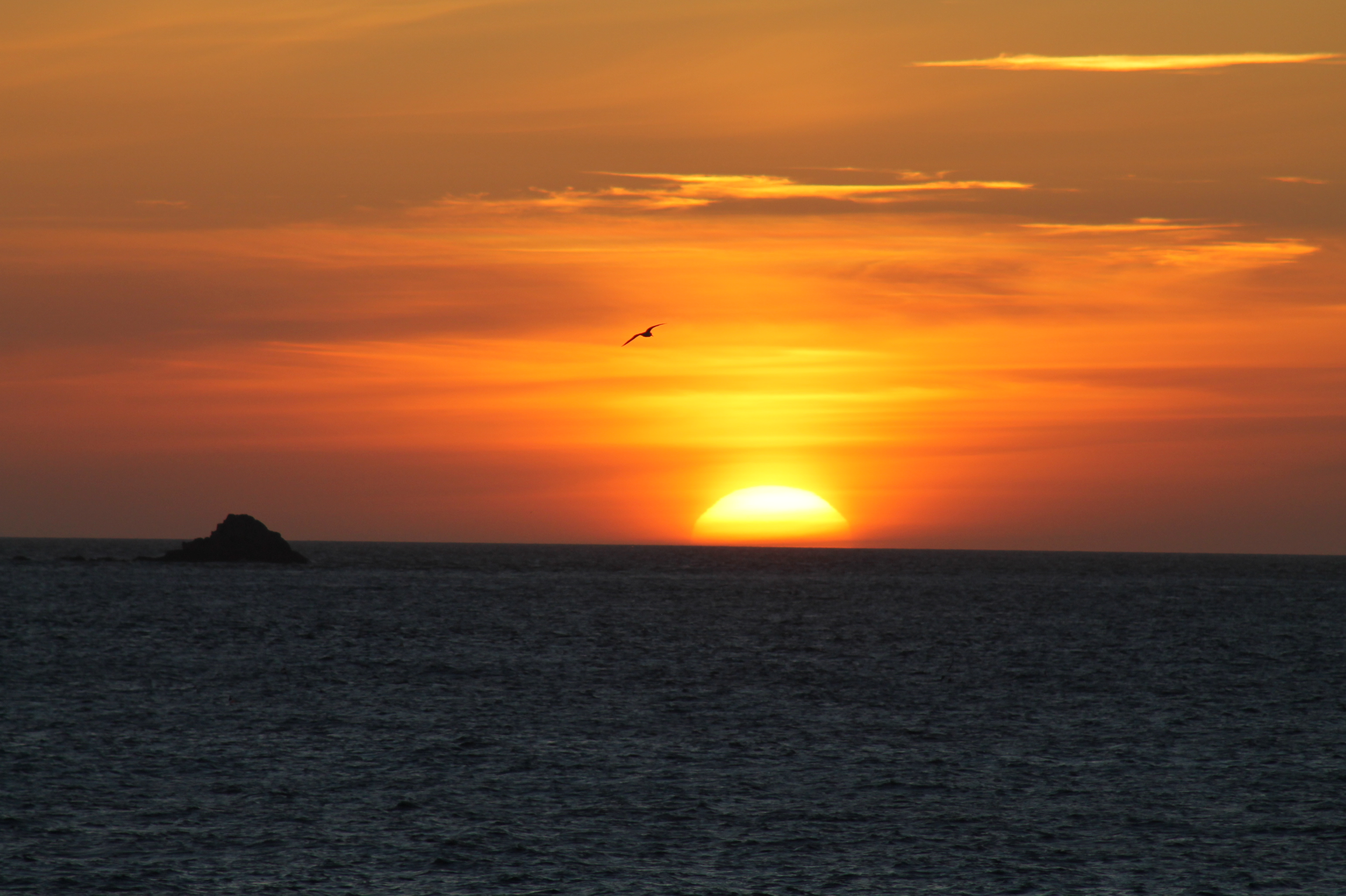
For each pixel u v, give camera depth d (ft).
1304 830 497.05
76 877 425.69
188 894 411.75
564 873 436.76
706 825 496.64
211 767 581.53
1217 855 463.83
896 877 436.35
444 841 471.62
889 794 546.26
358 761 597.93
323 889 418.72
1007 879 435.94
